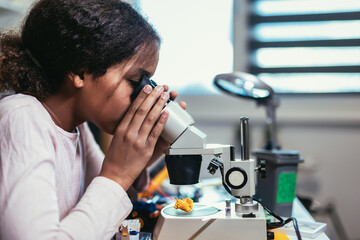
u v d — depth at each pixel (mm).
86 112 871
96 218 739
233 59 2598
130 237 890
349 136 2338
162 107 844
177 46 2602
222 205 1021
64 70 814
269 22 2549
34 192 665
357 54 2424
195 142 869
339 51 2447
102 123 882
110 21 808
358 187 2332
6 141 711
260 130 2453
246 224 876
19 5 1819
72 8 799
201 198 1409
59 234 675
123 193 798
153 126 851
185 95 2648
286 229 1001
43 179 689
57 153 825
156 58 895
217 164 923
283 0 2521
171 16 2562
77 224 712
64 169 858
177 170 878
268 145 1476
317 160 2383
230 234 878
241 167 923
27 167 684
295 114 2412
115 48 806
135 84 849
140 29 851
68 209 869
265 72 2572
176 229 888
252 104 2523
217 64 2605
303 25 2498
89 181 1187
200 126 2582
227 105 2568
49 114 858
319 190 2387
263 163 956
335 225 2287
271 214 1005
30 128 735
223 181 939
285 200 1265
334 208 2322
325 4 2451
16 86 861
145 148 836
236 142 2418
